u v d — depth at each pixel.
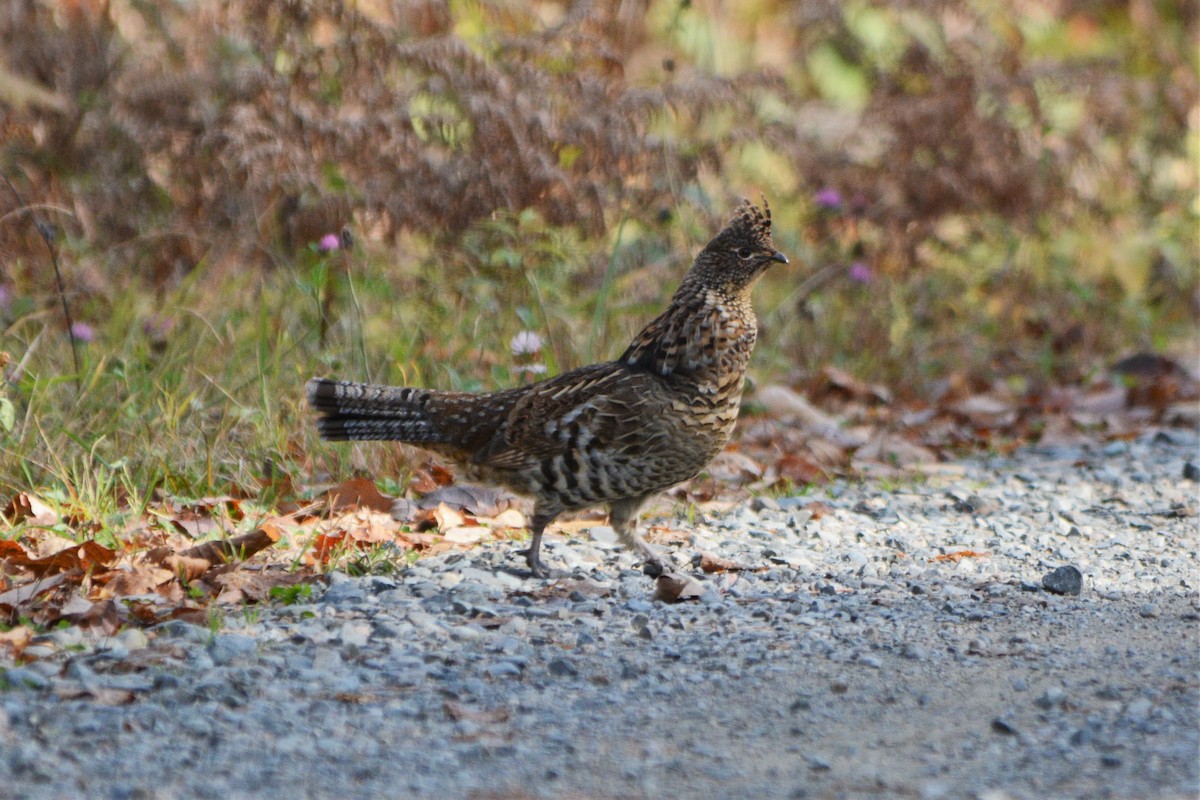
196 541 9.23
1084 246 18.25
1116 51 21.06
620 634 7.62
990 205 17.28
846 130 18.64
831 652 7.35
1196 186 19.59
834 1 18.36
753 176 17.05
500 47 15.07
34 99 14.20
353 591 8.16
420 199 13.77
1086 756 5.99
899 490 11.76
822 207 16.09
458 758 5.92
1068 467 12.93
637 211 14.77
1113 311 17.77
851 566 9.27
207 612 7.71
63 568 8.48
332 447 11.06
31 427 10.38
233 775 5.70
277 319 12.61
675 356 8.75
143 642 7.23
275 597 8.16
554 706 6.55
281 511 10.08
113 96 14.62
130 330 12.74
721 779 5.75
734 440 12.89
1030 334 17.23
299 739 6.07
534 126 14.09
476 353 12.86
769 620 7.92
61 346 12.24
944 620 7.97
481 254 13.80
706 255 8.94
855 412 14.52
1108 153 18.84
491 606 8.03
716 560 9.09
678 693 6.75
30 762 5.72
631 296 14.43
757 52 21.34
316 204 13.32
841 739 6.20
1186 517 11.01
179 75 14.61
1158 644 7.53
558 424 8.62
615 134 14.38
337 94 14.36
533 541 8.92
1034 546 9.97
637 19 17.69
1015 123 17.77
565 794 5.59
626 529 9.14
